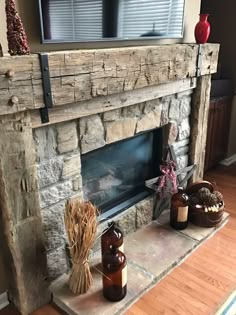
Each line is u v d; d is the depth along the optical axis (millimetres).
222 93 3098
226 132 3320
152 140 2295
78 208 1573
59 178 1619
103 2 1574
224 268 1910
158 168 2373
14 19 1218
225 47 3180
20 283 1543
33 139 1435
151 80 1837
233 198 2736
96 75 1521
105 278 1596
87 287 1686
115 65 1593
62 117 1489
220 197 2287
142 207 2197
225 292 1736
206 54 2219
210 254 2027
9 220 1414
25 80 1264
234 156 3531
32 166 1430
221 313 1603
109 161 2020
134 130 1967
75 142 1633
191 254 2023
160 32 1971
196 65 2158
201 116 2426
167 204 2363
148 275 1797
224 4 3070
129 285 1723
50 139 1514
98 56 1499
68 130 1577
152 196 2277
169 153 2273
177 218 2174
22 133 1346
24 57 1235
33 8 1398
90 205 1620
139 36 1839
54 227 1670
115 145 2002
